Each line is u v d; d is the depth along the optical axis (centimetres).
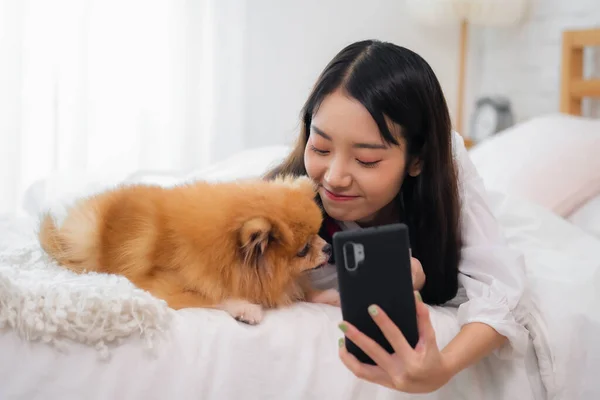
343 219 151
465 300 164
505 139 278
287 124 377
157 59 342
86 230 146
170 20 341
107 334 117
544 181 242
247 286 138
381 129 136
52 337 114
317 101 144
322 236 161
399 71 140
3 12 301
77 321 115
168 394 119
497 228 164
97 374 115
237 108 361
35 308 115
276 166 186
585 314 154
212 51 352
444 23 361
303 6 367
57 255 149
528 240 198
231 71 357
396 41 385
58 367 114
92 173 274
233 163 265
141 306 120
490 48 389
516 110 369
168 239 138
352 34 378
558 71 336
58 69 318
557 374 147
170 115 349
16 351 113
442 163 151
